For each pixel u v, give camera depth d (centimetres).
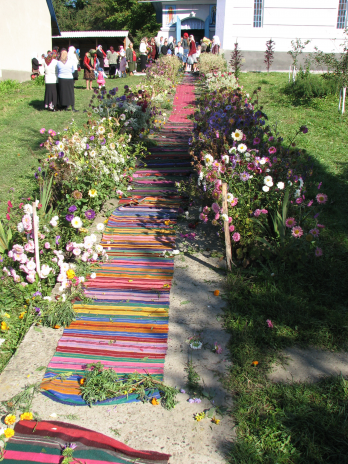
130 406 280
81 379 296
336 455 243
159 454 246
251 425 264
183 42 2131
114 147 645
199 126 773
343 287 402
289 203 453
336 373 305
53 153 603
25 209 404
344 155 769
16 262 417
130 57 2136
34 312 370
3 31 1670
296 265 432
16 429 262
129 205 595
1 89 1442
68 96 1097
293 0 1758
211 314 368
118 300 388
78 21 5041
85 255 419
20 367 312
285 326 350
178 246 484
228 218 419
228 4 1791
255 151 498
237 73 1625
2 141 852
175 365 312
